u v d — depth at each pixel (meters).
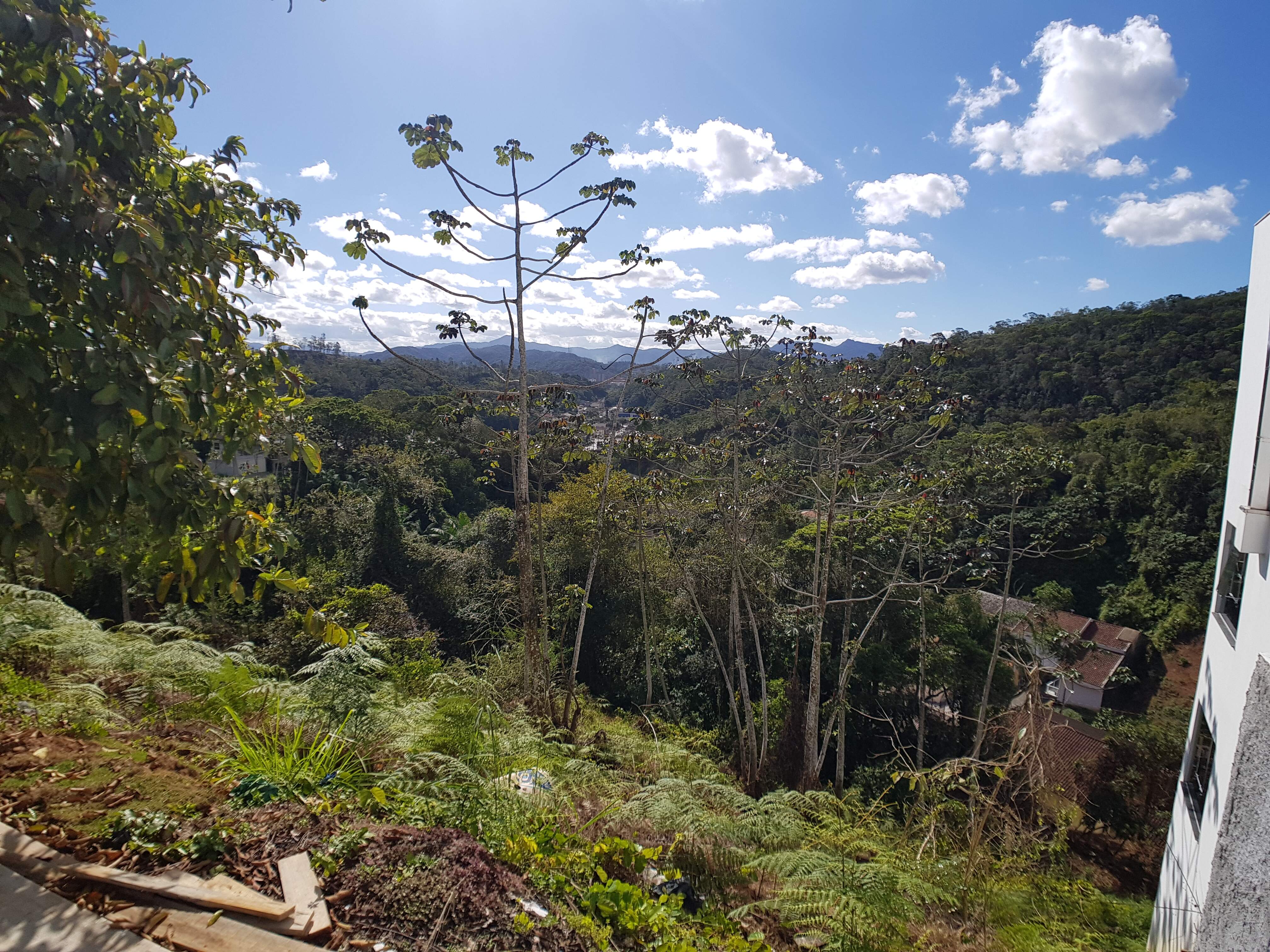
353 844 2.58
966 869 4.31
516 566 23.83
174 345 2.40
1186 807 6.37
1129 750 14.09
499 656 12.23
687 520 17.53
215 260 2.61
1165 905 5.98
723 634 20.30
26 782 2.70
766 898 4.16
